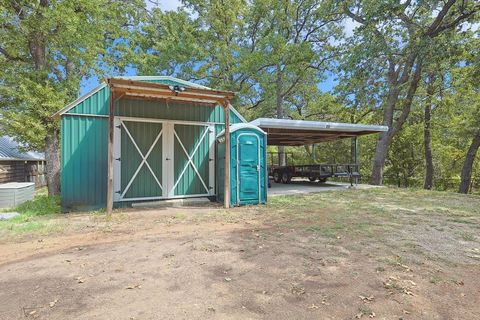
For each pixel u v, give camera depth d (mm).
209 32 19375
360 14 14180
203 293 2566
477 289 2635
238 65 18953
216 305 2357
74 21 9258
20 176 15617
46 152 10477
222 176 7957
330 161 23203
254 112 21828
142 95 7070
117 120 7375
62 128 6863
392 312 2242
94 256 3568
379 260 3348
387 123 14406
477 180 19672
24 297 2510
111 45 14086
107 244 4102
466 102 15438
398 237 4328
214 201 8398
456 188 19328
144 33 16625
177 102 8125
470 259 3400
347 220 5547
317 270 3070
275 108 21109
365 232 4617
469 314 2219
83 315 2207
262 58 17562
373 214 6141
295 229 4855
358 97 15930
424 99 15984
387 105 14523
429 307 2318
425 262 3293
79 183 7004
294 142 17312
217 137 8438
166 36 17703
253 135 7574
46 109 9797
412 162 19859
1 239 4438
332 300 2434
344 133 12945
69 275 2980
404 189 11258
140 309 2293
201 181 8391
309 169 13297
